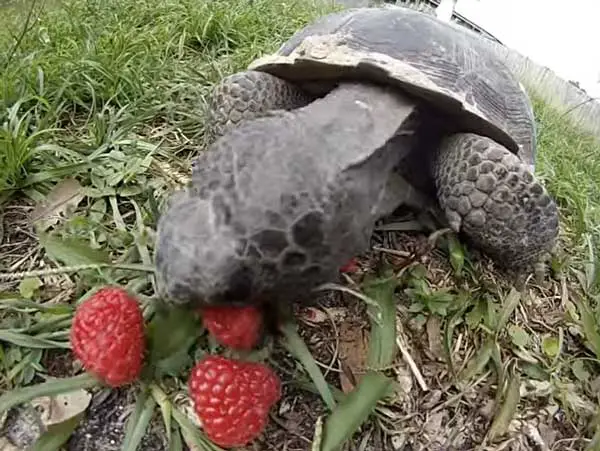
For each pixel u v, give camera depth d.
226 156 0.13
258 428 0.13
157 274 0.12
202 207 0.12
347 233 0.13
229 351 0.14
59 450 0.14
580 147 0.46
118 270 0.16
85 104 0.22
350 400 0.14
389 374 0.16
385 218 0.18
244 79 0.19
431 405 0.16
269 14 0.35
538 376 0.18
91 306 0.14
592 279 0.21
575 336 0.19
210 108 0.19
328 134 0.14
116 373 0.13
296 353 0.14
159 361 0.14
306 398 0.15
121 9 0.30
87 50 0.24
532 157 0.18
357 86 0.16
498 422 0.16
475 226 0.17
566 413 0.17
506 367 0.17
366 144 0.14
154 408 0.14
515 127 0.18
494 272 0.19
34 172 0.18
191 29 0.29
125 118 0.21
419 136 0.17
